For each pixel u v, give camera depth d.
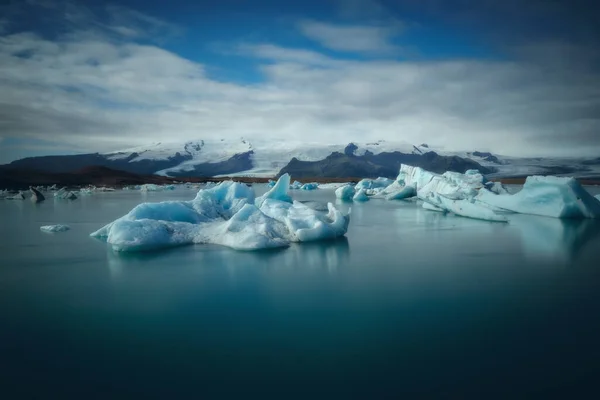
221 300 7.65
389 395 4.39
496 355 5.29
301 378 4.75
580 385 4.56
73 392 4.53
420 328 6.20
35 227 18.09
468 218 20.72
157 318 6.75
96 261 10.92
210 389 4.54
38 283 8.90
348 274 9.48
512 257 11.27
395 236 14.99
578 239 14.00
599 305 7.18
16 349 5.62
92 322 6.59
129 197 40.47
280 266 10.28
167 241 12.59
